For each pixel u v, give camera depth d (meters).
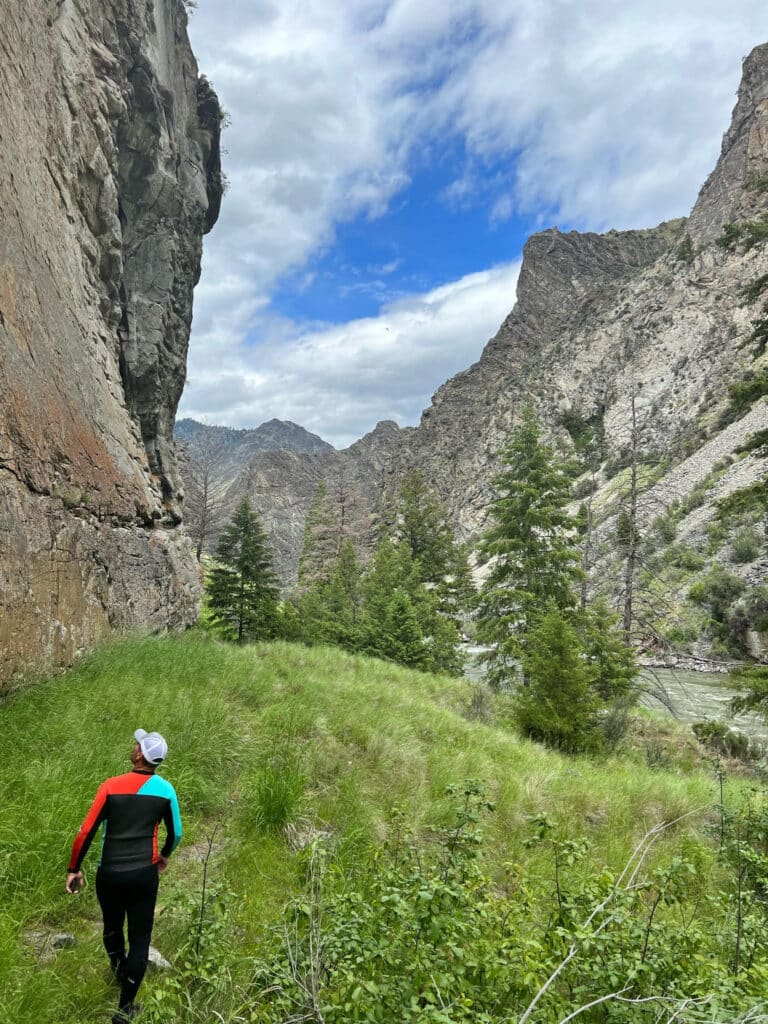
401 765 8.23
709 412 93.75
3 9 9.49
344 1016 2.66
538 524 21.66
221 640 20.55
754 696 13.74
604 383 132.88
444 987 2.75
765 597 39.19
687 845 7.29
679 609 46.31
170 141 19.88
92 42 14.95
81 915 4.12
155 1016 2.81
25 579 8.23
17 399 8.57
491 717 15.08
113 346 16.55
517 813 7.37
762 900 5.37
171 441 22.05
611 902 3.65
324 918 3.42
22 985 3.18
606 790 8.96
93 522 11.76
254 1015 2.82
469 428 179.62
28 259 9.88
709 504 60.94
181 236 21.48
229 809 6.11
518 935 3.50
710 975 3.13
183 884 4.03
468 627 46.00
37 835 4.30
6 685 7.41
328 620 34.31
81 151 13.67
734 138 143.38
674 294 130.75
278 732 8.14
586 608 22.38
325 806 6.55
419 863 4.04
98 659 9.94
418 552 49.34
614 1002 3.02
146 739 3.69
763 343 14.43
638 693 20.50
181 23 22.22
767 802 7.39
